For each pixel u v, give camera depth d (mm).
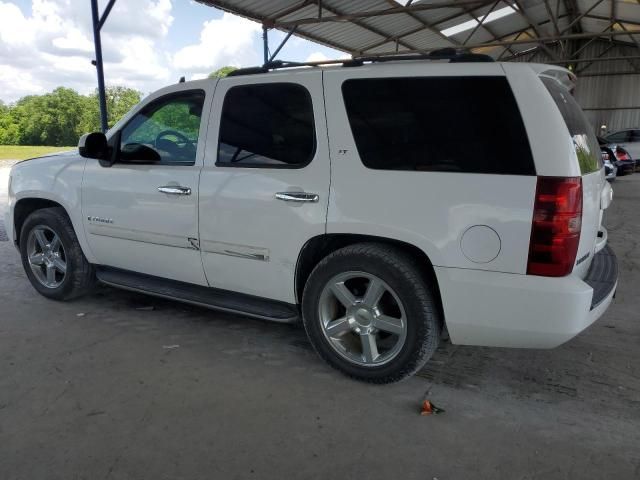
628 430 2590
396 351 2912
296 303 3221
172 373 3166
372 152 2838
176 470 2283
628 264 5797
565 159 2461
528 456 2387
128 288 3969
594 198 2811
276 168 3111
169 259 3668
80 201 4031
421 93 2758
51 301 4426
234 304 3449
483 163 2582
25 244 4441
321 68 3062
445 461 2352
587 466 2316
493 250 2561
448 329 2764
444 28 17766
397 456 2387
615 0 16516
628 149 19484
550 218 2451
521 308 2553
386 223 2777
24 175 4414
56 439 2490
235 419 2676
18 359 3330
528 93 2545
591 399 2889
